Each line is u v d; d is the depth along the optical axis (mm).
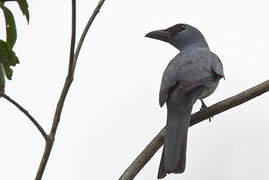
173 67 10250
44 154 5523
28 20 6613
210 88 10211
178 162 8359
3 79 6289
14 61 6344
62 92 5777
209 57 10586
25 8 6555
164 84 9922
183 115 9188
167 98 9695
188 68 10055
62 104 5754
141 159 6672
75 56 6066
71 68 5809
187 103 9398
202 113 9023
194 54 10656
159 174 8359
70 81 5809
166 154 8469
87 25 6242
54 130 5637
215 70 10188
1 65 6316
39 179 5430
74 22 5711
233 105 8219
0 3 6594
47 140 5543
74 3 5676
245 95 7988
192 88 9617
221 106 8406
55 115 5695
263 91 7871
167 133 8875
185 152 8570
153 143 6785
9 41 6797
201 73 9977
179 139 8727
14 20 6738
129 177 6453
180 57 10656
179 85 9664
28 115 5449
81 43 6164
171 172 8297
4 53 6285
